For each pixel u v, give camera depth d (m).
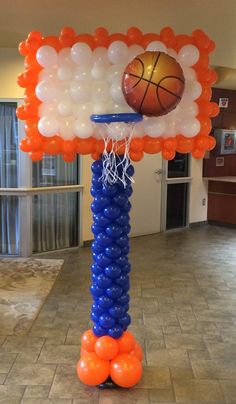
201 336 2.78
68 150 2.04
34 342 2.67
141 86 1.79
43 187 4.77
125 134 1.96
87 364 2.17
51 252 4.89
